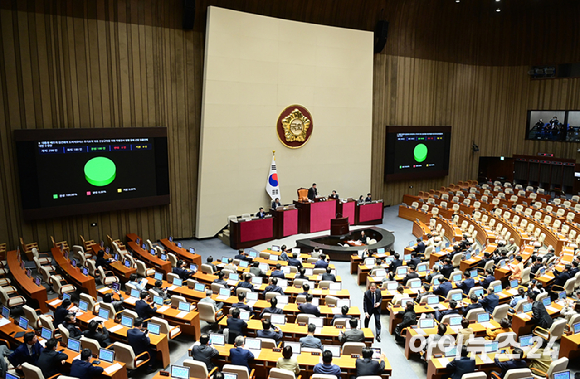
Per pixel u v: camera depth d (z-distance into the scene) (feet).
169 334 32.12
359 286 48.08
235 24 61.67
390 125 82.79
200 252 59.11
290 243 61.93
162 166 59.98
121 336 30.12
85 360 24.75
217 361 27.40
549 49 91.25
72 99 53.26
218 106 61.98
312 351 27.32
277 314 31.55
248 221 60.44
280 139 68.59
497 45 94.89
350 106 74.90
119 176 56.90
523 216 68.13
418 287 40.19
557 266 45.01
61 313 31.19
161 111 59.77
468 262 47.85
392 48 80.48
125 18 55.52
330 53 71.31
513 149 98.27
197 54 61.31
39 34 50.42
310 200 68.28
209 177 63.10
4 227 51.06
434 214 74.49
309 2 68.90
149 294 34.76
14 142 50.44
